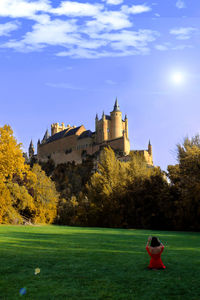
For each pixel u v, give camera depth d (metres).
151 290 6.63
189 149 44.97
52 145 176.50
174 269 8.85
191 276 7.95
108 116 153.88
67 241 16.94
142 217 51.34
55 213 63.12
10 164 41.81
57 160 168.00
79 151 153.62
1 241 15.85
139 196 52.56
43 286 6.86
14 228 30.41
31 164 186.62
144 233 28.16
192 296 6.24
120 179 56.84
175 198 48.06
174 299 6.05
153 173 54.91
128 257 11.05
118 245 15.27
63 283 7.14
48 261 9.97
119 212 54.47
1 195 43.88
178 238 21.78
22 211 55.44
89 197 61.12
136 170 56.81
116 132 147.75
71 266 9.16
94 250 12.96
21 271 8.36
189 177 43.38
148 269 8.85
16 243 15.11
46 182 60.34
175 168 49.53
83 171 143.88
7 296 6.07
